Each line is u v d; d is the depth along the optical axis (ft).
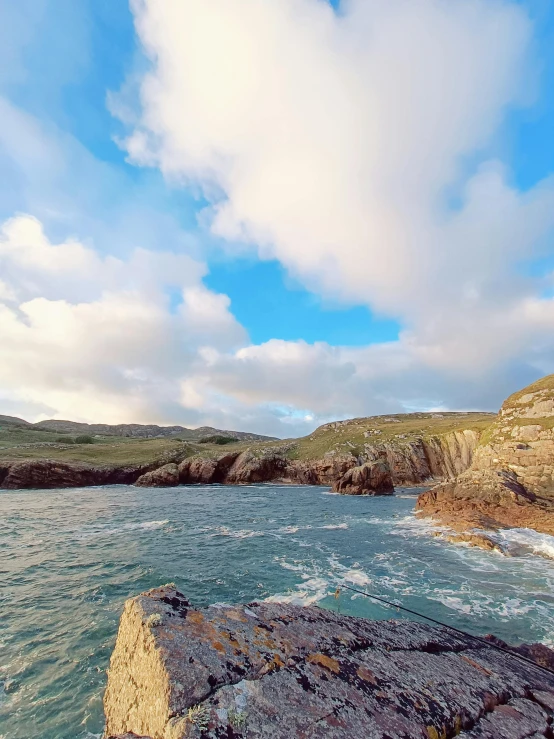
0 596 51.01
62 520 113.19
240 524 107.55
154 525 105.19
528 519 87.76
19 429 438.40
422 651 19.75
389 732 12.38
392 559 67.92
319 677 14.73
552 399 128.77
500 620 42.65
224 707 12.16
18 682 32.27
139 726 14.32
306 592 51.52
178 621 16.71
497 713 15.15
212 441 496.64
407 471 254.88
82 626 42.27
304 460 289.94
